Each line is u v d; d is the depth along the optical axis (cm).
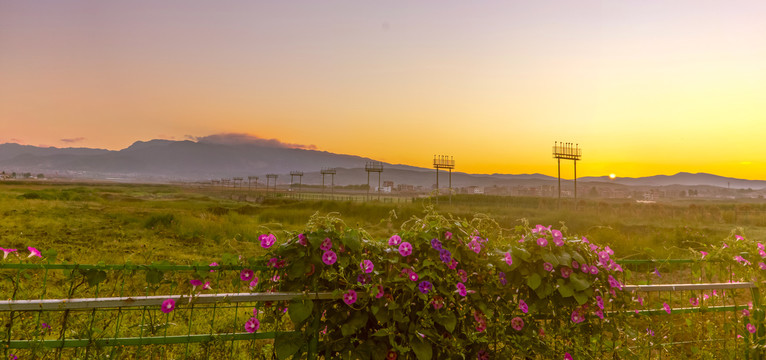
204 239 1728
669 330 399
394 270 294
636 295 371
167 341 275
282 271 288
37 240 1446
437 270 301
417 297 297
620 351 339
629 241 1548
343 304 288
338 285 286
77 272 266
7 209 2744
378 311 283
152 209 3919
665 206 5300
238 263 283
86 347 264
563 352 324
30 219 2217
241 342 469
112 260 1142
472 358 308
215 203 6894
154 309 286
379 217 3481
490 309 310
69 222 2184
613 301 353
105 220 2448
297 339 283
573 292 315
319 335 297
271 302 289
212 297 273
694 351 407
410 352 293
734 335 442
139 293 526
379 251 294
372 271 280
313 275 281
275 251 286
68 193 5944
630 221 3897
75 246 1380
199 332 444
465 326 307
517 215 3678
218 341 282
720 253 411
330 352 284
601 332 335
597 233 1586
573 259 328
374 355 285
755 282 411
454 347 294
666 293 621
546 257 308
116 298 264
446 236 308
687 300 582
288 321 351
